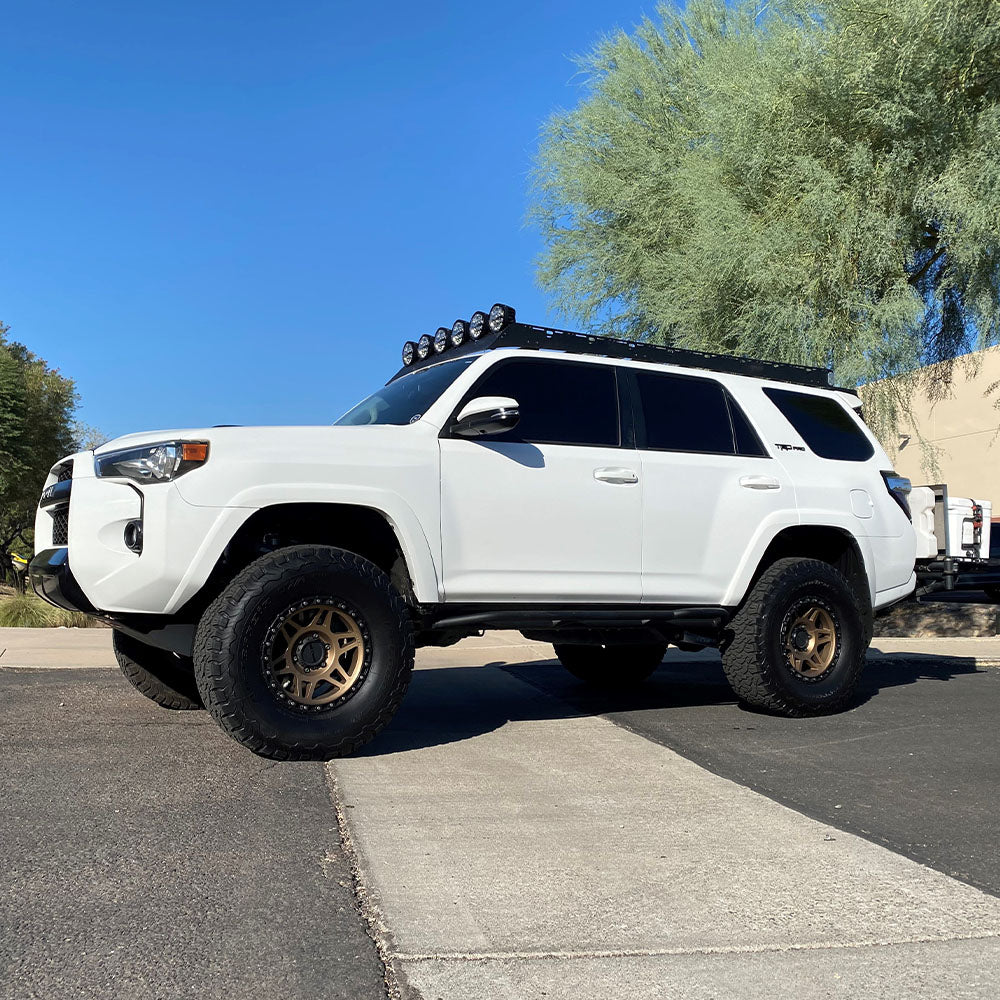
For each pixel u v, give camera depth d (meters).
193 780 4.03
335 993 2.21
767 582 5.64
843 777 4.33
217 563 4.51
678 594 5.49
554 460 5.13
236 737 4.22
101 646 8.52
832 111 11.28
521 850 3.24
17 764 4.28
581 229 14.59
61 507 4.72
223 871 2.97
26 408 33.38
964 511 6.82
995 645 9.90
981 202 10.39
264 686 4.23
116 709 5.64
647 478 5.39
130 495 4.25
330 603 4.37
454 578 4.83
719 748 4.88
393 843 3.29
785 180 11.41
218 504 4.27
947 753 4.84
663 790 4.05
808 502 5.96
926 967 2.41
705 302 12.27
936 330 13.30
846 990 2.28
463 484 4.86
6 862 3.02
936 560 6.88
